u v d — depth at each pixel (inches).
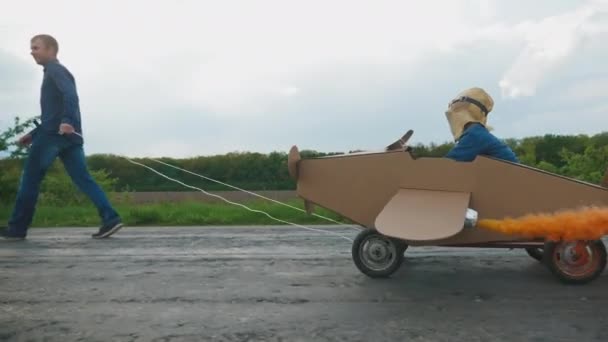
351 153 202.7
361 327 133.8
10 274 195.8
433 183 180.5
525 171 173.9
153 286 177.2
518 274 190.2
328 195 190.5
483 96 197.2
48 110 278.7
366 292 167.3
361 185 187.6
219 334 129.9
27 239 282.8
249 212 393.7
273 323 137.6
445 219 168.7
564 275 173.0
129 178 1147.9
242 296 163.8
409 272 194.7
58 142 279.0
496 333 128.6
